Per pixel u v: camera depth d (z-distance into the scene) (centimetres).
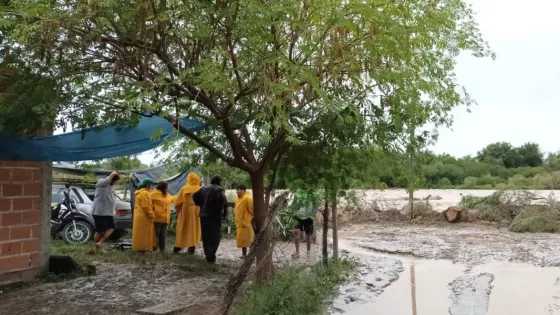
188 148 954
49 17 529
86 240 1504
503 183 5519
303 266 993
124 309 768
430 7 692
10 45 612
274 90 601
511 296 920
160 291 884
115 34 643
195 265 1127
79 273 994
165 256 1234
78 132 789
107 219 1293
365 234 1911
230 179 1316
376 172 905
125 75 663
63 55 633
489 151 7569
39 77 630
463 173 5697
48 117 627
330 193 970
